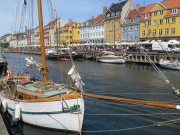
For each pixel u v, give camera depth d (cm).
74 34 7312
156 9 4269
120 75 2342
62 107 721
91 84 1806
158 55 3198
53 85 834
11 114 925
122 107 1148
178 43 3189
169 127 883
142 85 1747
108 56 3997
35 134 778
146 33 4559
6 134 671
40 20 861
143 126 895
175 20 3912
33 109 779
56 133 775
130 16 5228
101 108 1133
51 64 3706
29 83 951
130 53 3841
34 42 9450
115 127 884
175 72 2531
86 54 5150
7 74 1214
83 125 903
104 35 6097
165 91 1518
